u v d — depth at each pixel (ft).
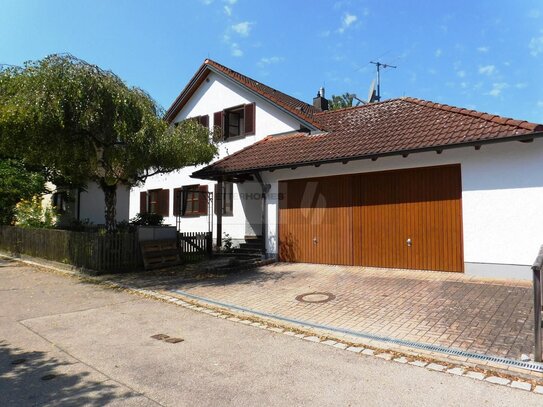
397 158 34.60
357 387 13.75
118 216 78.23
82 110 31.37
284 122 50.24
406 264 34.32
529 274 28.40
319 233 40.19
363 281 30.68
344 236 38.37
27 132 31.01
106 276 36.42
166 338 19.30
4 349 17.88
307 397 13.05
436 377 14.47
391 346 17.60
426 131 33.55
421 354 16.56
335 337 18.97
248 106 54.03
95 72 32.55
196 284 32.07
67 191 72.64
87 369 15.49
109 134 34.24
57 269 40.88
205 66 58.34
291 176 41.98
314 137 44.27
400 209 34.88
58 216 69.72
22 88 30.25
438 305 23.34
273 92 63.52
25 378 14.69
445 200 32.48
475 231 30.71
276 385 13.96
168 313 24.03
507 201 29.43
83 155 35.83
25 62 31.76
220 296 27.84
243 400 12.86
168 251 41.65
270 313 23.35
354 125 43.06
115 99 32.42
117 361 16.31
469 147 30.91
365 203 37.06
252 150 47.44
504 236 29.50
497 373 14.57
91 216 75.41
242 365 15.79
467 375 14.55
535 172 28.40
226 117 57.00
